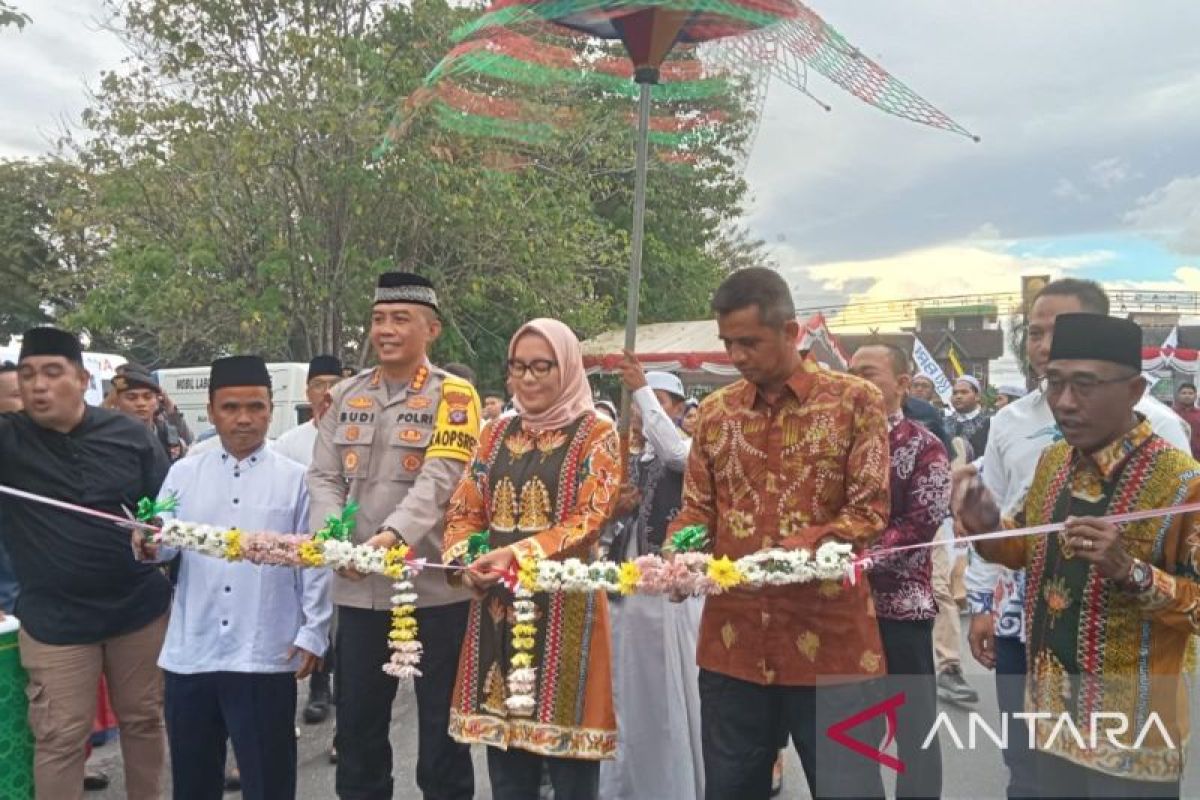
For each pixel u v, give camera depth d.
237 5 12.82
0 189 21.69
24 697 3.70
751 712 3.02
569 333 3.38
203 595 3.56
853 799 2.90
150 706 3.82
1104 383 2.41
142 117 12.89
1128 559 2.28
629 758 4.07
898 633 3.53
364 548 3.17
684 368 15.91
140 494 3.84
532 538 3.06
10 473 3.63
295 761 3.73
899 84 3.10
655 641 4.09
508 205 13.70
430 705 3.57
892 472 3.59
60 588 3.58
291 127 12.41
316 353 13.79
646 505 4.42
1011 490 3.56
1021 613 3.37
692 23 3.52
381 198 13.30
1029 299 4.20
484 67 3.89
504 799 3.21
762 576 2.78
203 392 12.83
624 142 14.53
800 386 2.97
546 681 3.15
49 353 3.62
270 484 3.71
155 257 12.72
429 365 3.87
